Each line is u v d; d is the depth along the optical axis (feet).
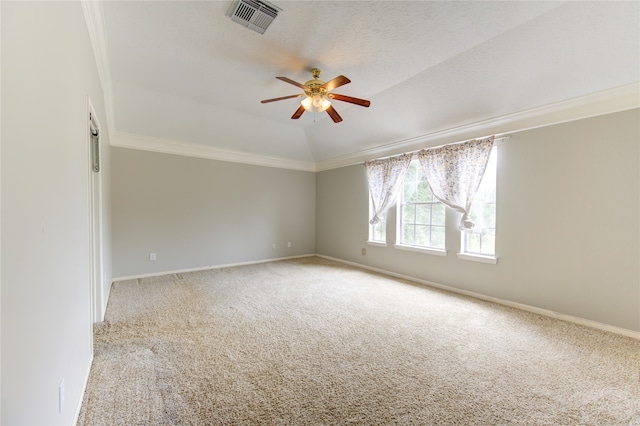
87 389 5.62
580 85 8.59
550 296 9.75
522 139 10.35
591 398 5.56
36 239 3.23
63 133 4.41
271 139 17.51
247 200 18.51
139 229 14.70
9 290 2.60
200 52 8.96
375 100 12.63
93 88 7.66
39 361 3.23
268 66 9.82
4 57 2.56
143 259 14.84
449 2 6.75
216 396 5.52
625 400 5.50
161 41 8.36
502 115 10.68
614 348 7.51
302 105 10.14
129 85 11.38
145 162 14.84
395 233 15.46
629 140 8.16
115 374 6.17
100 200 9.12
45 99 3.60
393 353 7.25
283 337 8.11
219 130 15.55
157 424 4.78
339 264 18.56
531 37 7.84
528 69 8.74
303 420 4.93
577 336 8.21
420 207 14.53
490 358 7.02
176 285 13.37
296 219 20.86
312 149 19.49
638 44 7.12
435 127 12.77
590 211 8.88
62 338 4.12
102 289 9.25
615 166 8.41
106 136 11.73
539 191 9.96
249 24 7.55
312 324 9.03
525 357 7.07
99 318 9.06
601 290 8.70
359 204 17.85
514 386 5.92
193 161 16.37
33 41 3.23
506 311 10.22
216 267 17.26
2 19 2.52
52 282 3.75
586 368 6.59
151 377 6.09
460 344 7.75
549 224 9.74
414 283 13.96
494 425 4.85
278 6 6.86
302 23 7.52
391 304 10.91
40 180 3.39
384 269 16.12
